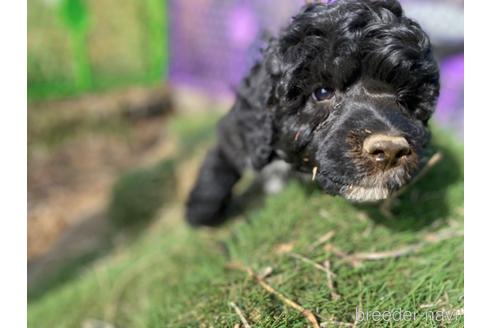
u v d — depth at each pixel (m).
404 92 0.46
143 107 1.47
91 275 0.71
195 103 1.50
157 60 1.56
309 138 0.48
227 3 1.36
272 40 0.51
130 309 0.61
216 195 0.63
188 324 0.49
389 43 0.45
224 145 0.60
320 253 0.52
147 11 1.51
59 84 1.38
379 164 0.44
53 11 1.34
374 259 0.51
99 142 1.36
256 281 0.50
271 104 0.49
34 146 1.29
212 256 0.59
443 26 0.92
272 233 0.56
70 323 0.63
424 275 0.49
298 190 0.60
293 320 0.46
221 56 1.42
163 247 0.69
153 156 1.18
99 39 1.46
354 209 0.56
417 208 0.55
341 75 0.46
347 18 0.45
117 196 0.95
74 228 1.00
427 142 0.47
